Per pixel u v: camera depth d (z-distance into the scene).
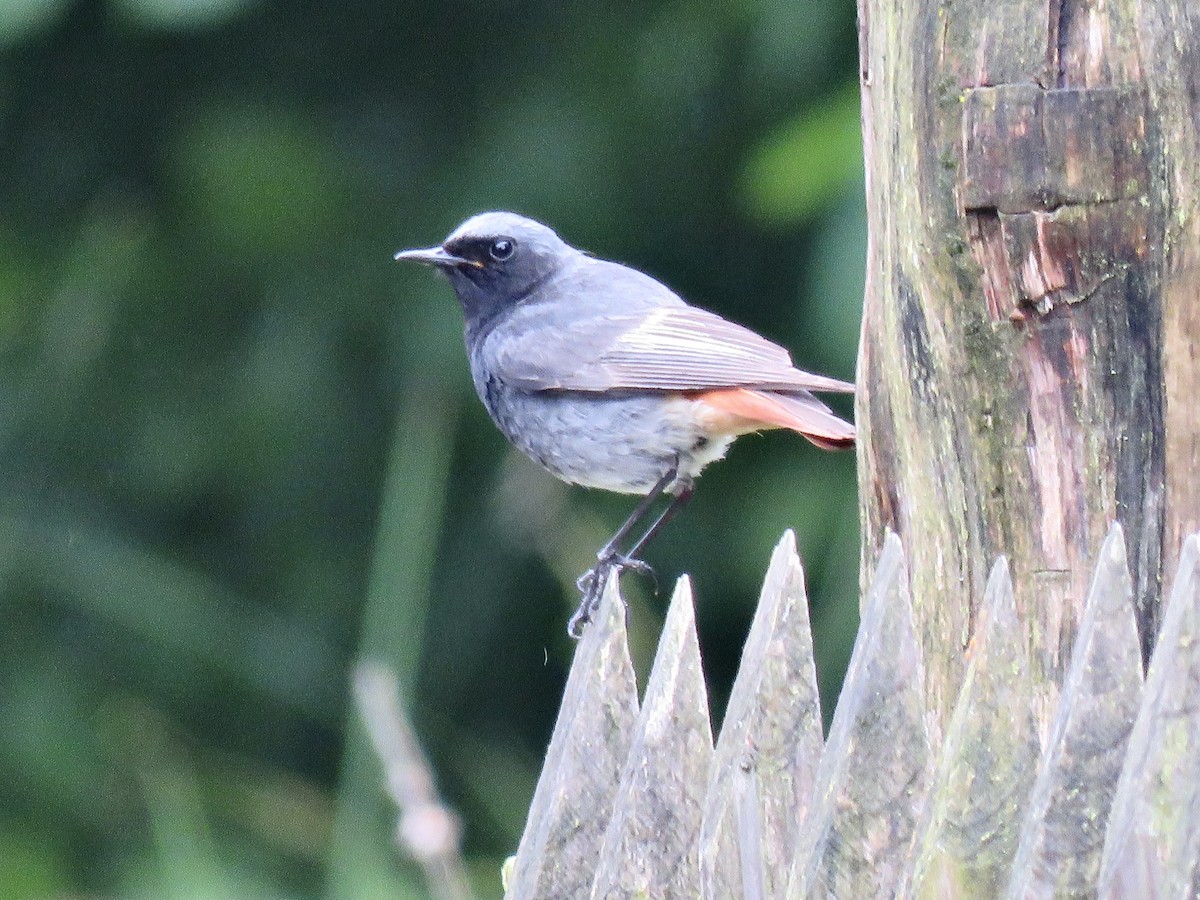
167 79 13.94
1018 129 5.00
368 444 13.84
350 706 13.37
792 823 4.65
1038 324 5.09
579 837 4.97
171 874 11.66
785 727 4.68
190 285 14.00
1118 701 4.17
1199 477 5.00
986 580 5.25
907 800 4.39
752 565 12.30
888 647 4.43
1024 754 4.28
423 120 13.88
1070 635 5.11
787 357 8.65
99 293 13.91
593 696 5.02
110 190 14.10
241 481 14.05
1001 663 4.30
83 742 13.20
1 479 13.88
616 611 5.06
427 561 10.59
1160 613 5.02
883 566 4.48
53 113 13.96
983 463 5.22
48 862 12.55
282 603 13.90
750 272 13.77
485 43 13.84
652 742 4.79
